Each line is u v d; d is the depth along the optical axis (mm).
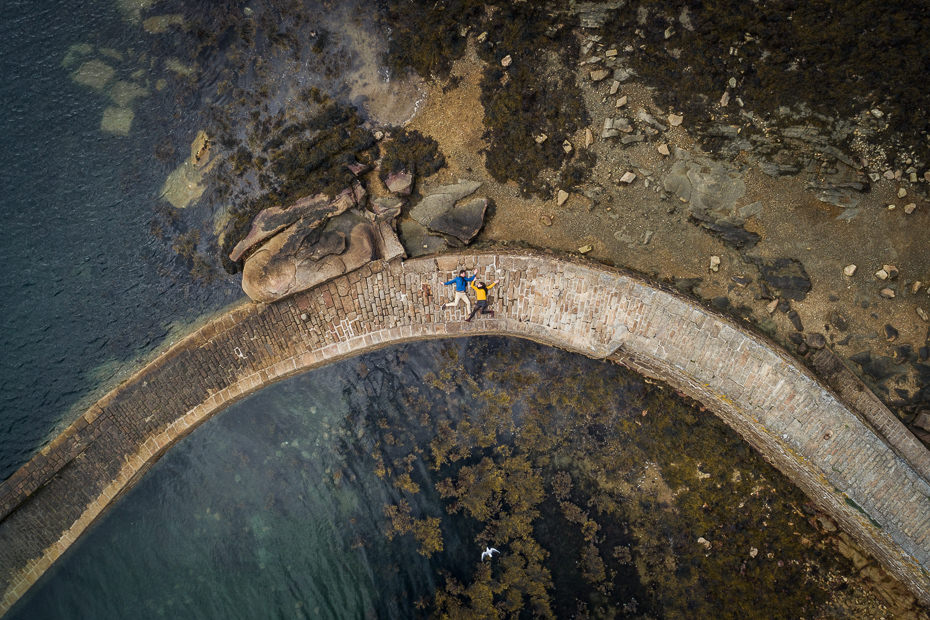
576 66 17469
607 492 17062
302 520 17562
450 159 18094
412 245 17984
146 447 17484
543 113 17672
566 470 17203
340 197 17484
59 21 18875
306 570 17328
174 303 18203
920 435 15711
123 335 18141
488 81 17906
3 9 18781
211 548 17516
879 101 15672
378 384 17875
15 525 16906
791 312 16531
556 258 17188
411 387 17781
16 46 18781
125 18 18844
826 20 15812
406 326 17562
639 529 16891
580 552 16891
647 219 17344
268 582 17344
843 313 16297
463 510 17234
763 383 15453
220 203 18250
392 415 17766
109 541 17359
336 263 17109
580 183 17641
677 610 16516
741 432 16734
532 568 16891
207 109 18594
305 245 17000
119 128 18719
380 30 18438
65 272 18391
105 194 18578
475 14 18000
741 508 16703
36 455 17297
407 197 18094
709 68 16688
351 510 17516
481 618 16703
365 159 18109
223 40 18750
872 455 14844
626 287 16531
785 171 16469
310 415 17969
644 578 16703
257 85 18562
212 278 18172
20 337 18125
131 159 18641
